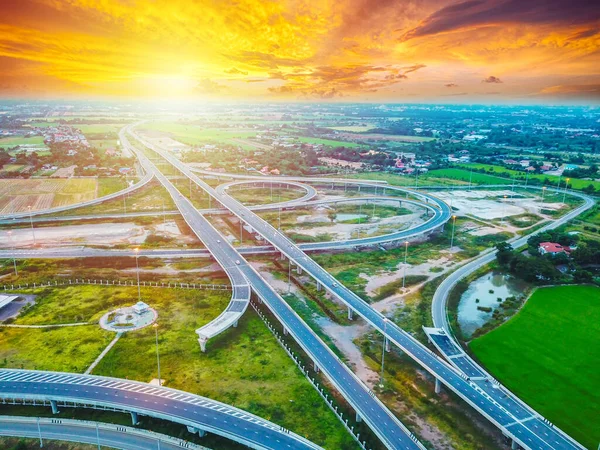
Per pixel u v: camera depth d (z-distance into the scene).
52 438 120.69
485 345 169.25
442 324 184.25
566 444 117.00
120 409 128.62
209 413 126.38
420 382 149.75
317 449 114.56
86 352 158.75
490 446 121.81
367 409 130.00
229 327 179.38
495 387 139.75
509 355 162.50
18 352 157.75
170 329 175.62
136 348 162.12
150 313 187.12
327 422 129.38
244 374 149.88
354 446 120.50
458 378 143.38
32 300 197.00
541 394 140.88
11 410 132.25
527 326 183.25
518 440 117.62
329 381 148.62
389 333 169.50
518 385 145.38
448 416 133.50
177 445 119.44
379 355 165.00
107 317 183.50
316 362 151.38
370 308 188.75
